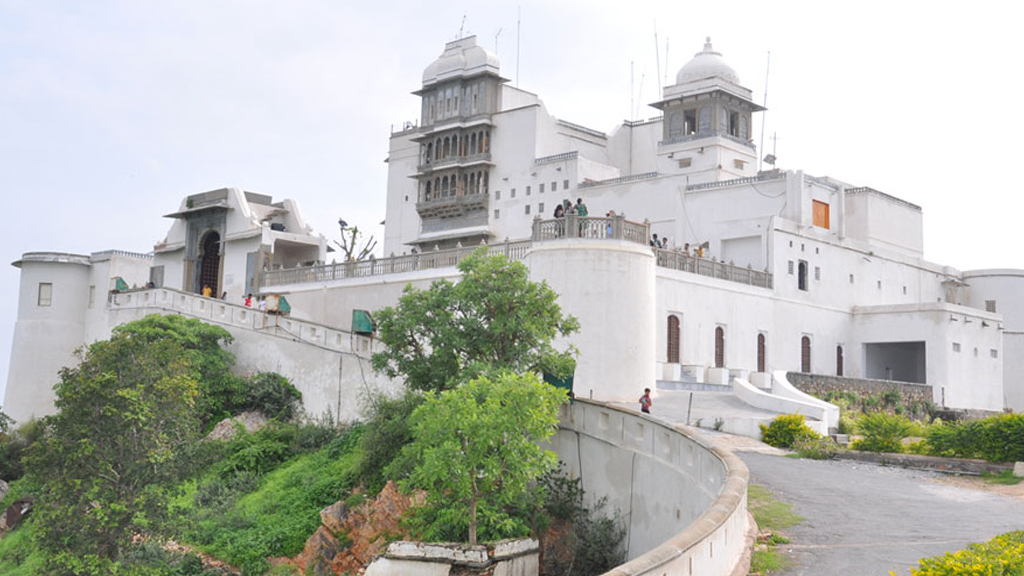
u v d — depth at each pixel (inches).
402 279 1856.5
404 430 1214.3
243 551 1182.3
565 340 1441.9
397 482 1066.7
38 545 1135.0
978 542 663.1
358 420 1473.9
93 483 1103.0
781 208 2213.3
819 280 2251.5
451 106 2812.5
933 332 2257.6
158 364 1227.2
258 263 2269.9
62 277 2261.3
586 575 986.7
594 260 1451.8
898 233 2613.2
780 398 1471.5
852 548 649.0
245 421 1579.7
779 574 582.6
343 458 1346.0
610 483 1036.5
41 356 2241.6
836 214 2361.0
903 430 1187.3
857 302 2391.7
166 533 1151.6
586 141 2795.3
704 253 2255.2
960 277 2866.6
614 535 999.6
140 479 1135.0
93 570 1053.8
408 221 2942.9
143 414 1131.9
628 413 1010.7
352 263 1995.6
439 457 913.5
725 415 1359.5
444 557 948.0
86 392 1130.0
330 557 1141.1
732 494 613.0
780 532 700.0
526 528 979.3
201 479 1376.7
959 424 1086.4
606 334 1438.2
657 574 444.5
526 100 2854.3
